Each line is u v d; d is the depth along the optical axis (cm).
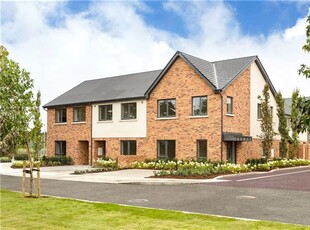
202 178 1838
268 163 2425
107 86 3388
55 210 972
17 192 1367
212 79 2530
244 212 980
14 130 1161
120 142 2948
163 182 1692
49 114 3494
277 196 1263
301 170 2456
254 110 2798
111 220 847
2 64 1133
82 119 3244
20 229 760
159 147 2719
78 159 3212
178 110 2616
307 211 991
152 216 894
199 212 985
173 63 2669
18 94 1163
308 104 557
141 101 2834
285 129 2986
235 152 2573
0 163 3612
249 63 2711
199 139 2500
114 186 1605
